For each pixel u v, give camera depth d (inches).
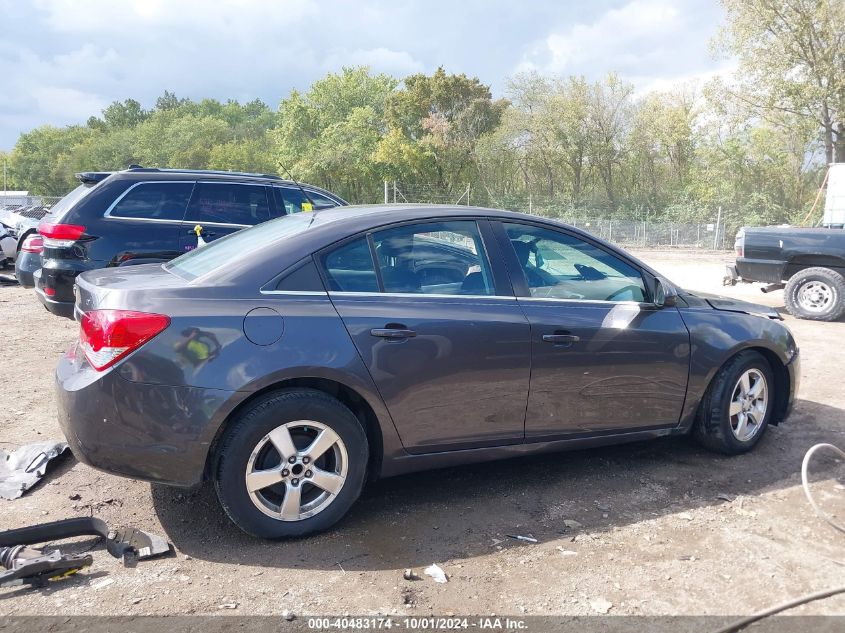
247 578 115.0
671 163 1905.8
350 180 2206.0
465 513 141.7
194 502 143.6
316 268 130.5
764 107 1350.9
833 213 500.7
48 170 3988.7
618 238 1432.1
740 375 170.1
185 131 3221.0
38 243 346.3
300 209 298.7
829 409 216.5
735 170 1632.6
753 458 174.2
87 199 257.6
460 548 127.1
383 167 2038.6
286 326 123.6
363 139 2100.1
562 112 1865.2
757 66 1300.4
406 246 139.8
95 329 119.2
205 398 117.7
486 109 1983.3
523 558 123.7
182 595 109.4
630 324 154.5
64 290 251.8
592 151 1904.5
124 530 128.5
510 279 146.5
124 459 118.6
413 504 145.6
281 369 121.0
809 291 379.6
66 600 107.2
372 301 132.2
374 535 131.5
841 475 163.5
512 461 170.7
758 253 386.6
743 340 168.7
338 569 118.7
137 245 260.1
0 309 377.4
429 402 135.0
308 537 129.3
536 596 111.4
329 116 2368.4
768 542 130.4
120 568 117.1
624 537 132.0
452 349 135.3
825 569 120.7
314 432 127.8
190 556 122.0
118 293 121.0
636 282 162.9
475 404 139.6
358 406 134.8
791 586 115.0
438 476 160.9
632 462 171.0
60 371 128.6
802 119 1346.0
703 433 171.2
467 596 111.3
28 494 145.5
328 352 124.7
